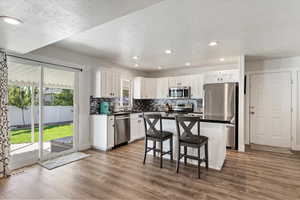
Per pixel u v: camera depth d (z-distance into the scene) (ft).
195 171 9.32
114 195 6.96
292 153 12.73
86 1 4.47
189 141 8.83
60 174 8.89
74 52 12.60
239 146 13.25
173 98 18.62
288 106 14.14
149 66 17.74
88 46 11.19
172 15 6.97
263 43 10.46
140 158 11.47
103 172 9.16
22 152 10.05
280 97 14.40
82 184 7.84
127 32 8.80
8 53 9.15
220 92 14.12
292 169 9.64
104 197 6.81
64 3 4.56
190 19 7.32
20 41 7.48
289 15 6.92
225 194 7.05
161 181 8.16
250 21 7.50
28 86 10.38
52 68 11.45
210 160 9.86
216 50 11.96
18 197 6.76
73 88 12.89
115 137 14.06
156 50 12.00
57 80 11.80
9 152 8.79
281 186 7.71
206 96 14.76
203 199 6.69
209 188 7.52
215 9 6.49
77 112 13.12
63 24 5.88
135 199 6.69
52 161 10.77
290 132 14.07
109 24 7.83
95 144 13.88
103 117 13.44
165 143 11.59
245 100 15.69
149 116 10.35
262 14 6.86
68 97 12.59
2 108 8.46
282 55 13.29
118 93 15.72
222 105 14.03
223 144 10.16
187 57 13.98
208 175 8.81
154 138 10.18
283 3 6.04
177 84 18.22
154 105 21.06
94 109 14.60
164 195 6.97
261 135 15.23
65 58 12.00
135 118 16.57
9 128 8.89
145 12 6.71
